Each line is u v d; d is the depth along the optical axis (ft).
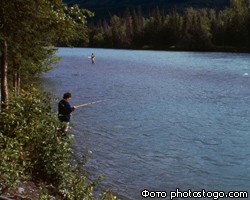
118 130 77.87
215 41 593.01
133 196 43.78
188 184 48.24
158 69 251.80
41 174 40.32
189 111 100.89
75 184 39.34
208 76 201.77
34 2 43.01
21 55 53.26
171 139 71.10
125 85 164.35
